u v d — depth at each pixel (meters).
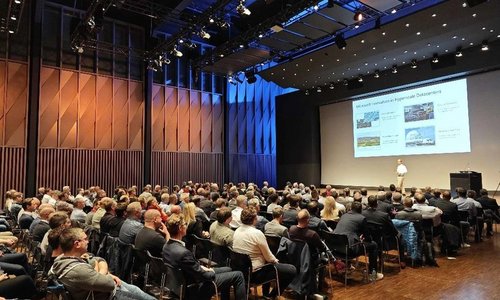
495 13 8.67
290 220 5.46
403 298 4.24
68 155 11.79
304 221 4.16
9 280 3.14
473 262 5.68
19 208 6.93
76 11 12.16
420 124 12.74
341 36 10.20
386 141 13.83
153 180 13.65
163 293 3.56
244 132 16.92
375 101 14.23
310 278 4.07
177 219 3.31
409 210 5.73
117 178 12.79
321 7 8.97
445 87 12.08
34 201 6.02
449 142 11.94
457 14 8.80
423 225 5.82
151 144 13.61
